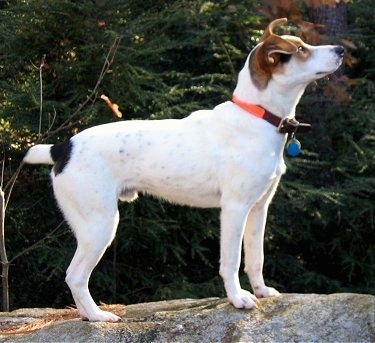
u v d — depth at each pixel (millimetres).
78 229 4777
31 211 7785
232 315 4543
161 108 7605
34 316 5441
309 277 8188
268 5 7594
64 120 7480
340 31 8914
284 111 4684
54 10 7559
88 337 4559
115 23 7922
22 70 8062
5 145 7500
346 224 8453
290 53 4598
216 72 8695
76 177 4723
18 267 7980
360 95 8898
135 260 8086
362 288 8359
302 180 8445
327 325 4320
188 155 4723
